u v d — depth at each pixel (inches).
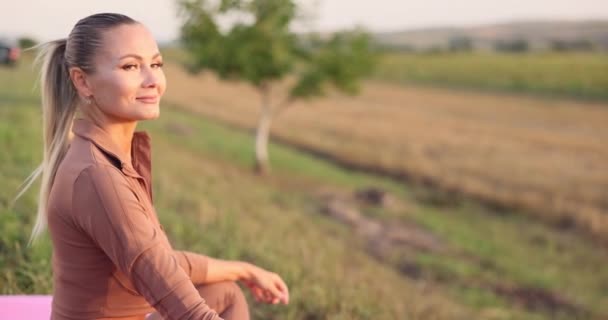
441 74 3075.8
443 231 687.1
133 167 69.0
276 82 897.5
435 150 1220.5
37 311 88.3
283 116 1616.6
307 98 899.4
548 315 481.1
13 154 311.7
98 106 64.5
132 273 59.5
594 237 752.3
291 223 469.4
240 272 84.7
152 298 59.4
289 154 1093.8
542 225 789.9
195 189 446.0
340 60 861.2
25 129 433.7
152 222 65.1
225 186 571.5
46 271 140.5
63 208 60.9
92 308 64.6
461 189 929.5
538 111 2000.5
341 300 195.9
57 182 61.9
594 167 1106.1
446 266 543.5
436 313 273.7
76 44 63.2
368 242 582.9
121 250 59.3
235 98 1946.4
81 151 62.3
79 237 61.7
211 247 224.5
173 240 218.8
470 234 698.2
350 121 1592.0
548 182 970.7
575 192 914.7
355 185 919.7
